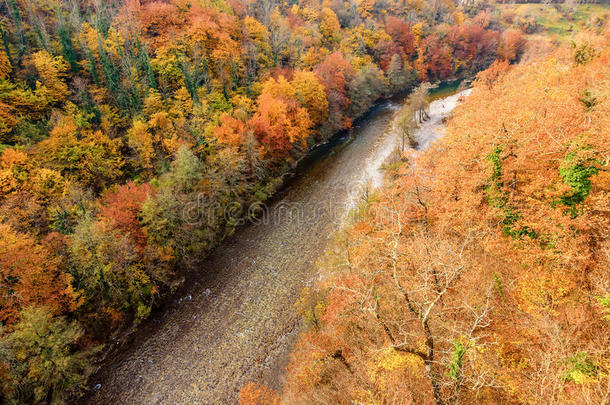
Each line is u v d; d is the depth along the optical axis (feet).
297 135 219.20
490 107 128.47
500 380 64.23
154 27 242.37
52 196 136.87
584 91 100.68
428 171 131.34
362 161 219.20
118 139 172.76
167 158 175.73
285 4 372.79
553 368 59.82
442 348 75.25
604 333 61.72
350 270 118.62
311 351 101.86
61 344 101.65
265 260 153.79
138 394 109.09
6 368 93.25
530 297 73.20
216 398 106.52
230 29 261.85
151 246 135.03
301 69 278.87
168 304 137.39
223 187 169.99
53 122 162.81
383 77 330.34
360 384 85.87
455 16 481.05
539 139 93.91
